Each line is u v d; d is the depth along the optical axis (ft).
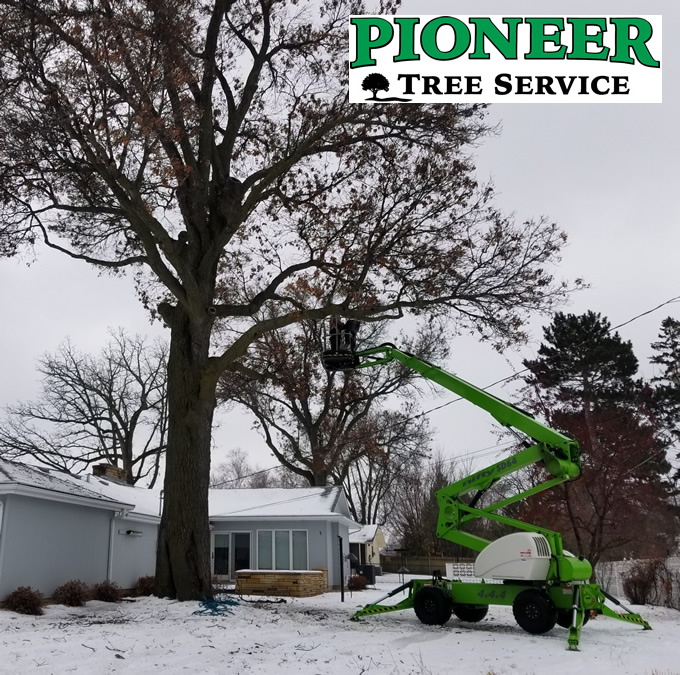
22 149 45.70
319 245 57.16
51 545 52.37
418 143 54.60
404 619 44.70
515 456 41.78
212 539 83.87
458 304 54.65
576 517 58.03
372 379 108.27
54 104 42.88
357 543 120.98
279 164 53.93
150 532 72.69
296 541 82.23
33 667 25.09
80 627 36.01
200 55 53.21
